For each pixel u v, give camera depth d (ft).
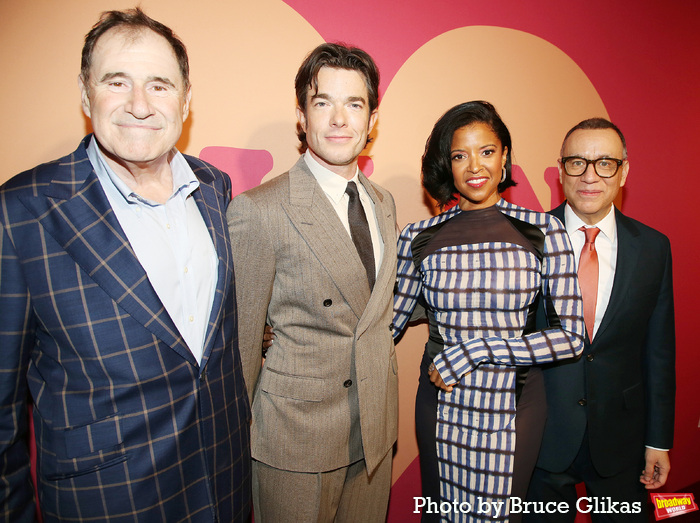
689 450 8.37
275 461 4.06
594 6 6.97
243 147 5.22
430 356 4.72
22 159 4.42
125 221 3.13
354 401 4.22
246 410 3.85
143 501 2.99
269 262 3.92
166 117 3.05
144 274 2.98
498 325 4.32
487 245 4.34
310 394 4.03
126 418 2.95
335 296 4.03
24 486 3.03
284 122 5.37
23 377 2.95
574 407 4.72
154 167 3.27
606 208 4.96
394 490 6.61
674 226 7.95
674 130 7.76
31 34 4.35
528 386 4.47
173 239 3.32
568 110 7.00
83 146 3.15
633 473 4.97
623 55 7.25
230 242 3.73
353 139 4.03
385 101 5.88
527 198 6.92
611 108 7.28
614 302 4.69
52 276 2.80
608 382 4.72
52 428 2.94
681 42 7.65
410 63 5.93
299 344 4.08
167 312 3.07
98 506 2.92
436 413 4.57
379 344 4.31
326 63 3.93
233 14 4.99
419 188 6.26
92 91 2.96
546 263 4.36
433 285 4.53
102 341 2.87
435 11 5.99
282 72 5.28
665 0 7.45
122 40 2.92
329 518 4.37
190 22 4.82
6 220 2.74
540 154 6.91
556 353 4.11
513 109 6.64
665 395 5.02
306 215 3.94
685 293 8.13
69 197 2.89
